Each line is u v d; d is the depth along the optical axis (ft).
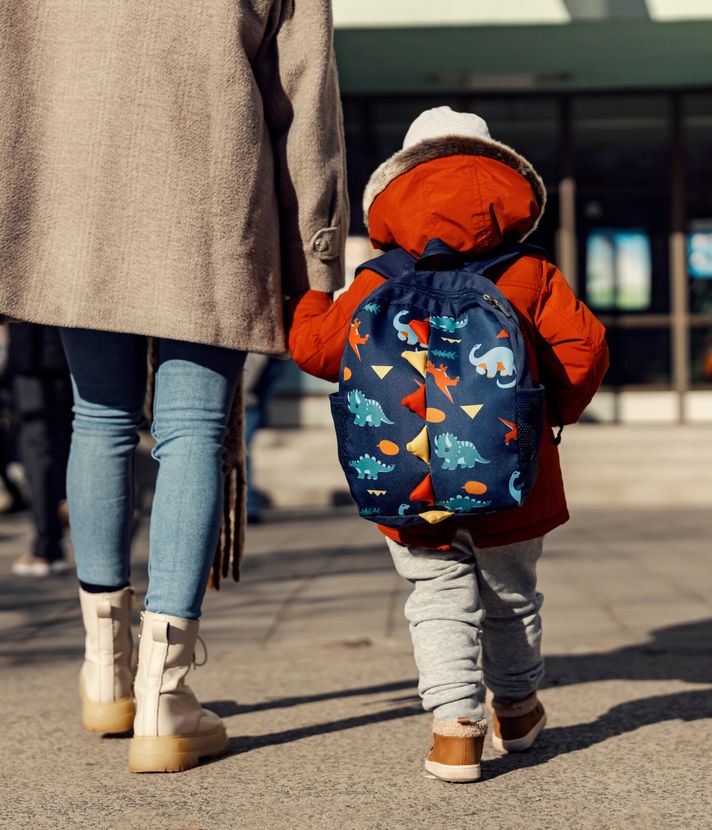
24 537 28.17
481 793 7.67
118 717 9.14
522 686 8.52
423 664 7.89
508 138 42.88
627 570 19.89
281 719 9.90
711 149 42.65
